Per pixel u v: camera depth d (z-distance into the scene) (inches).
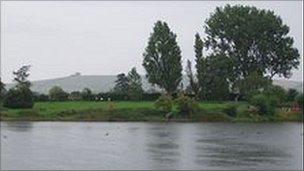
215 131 5088.6
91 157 3238.2
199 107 6461.6
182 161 3110.2
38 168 2866.6
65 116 6279.5
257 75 7386.8
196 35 7647.6
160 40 7568.9
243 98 7426.2
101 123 5925.2
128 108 6451.8
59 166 2930.6
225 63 7554.1
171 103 6437.0
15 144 3870.6
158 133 4820.4
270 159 3203.7
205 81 7470.5
